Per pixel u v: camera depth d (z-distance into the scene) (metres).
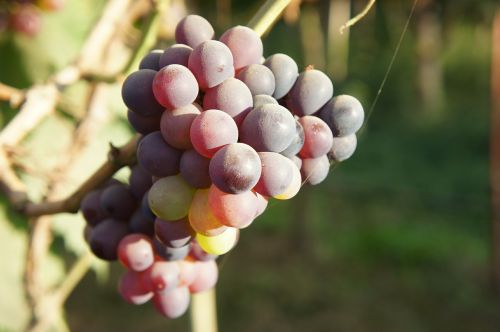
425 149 2.96
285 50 1.88
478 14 1.68
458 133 3.08
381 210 2.31
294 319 1.69
